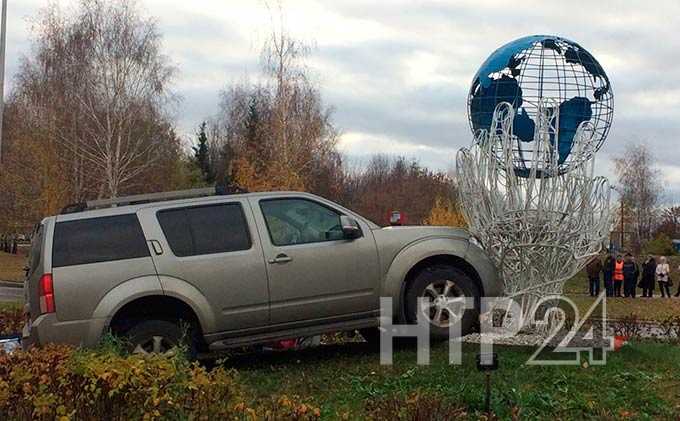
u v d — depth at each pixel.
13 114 47.31
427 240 8.66
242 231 8.19
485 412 6.28
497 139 9.02
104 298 7.66
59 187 40.94
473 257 8.77
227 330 8.01
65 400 4.94
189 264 7.93
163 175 45.34
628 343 9.01
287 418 5.18
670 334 12.17
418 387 6.95
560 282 9.00
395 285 8.45
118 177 40.28
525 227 8.84
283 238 8.28
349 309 8.34
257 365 8.68
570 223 8.84
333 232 8.45
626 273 28.52
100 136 40.69
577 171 8.90
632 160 69.19
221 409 5.15
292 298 8.16
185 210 8.16
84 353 5.50
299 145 38.34
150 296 7.77
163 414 5.00
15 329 11.56
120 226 7.95
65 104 40.88
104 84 40.50
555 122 8.88
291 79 38.88
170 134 45.41
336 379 7.67
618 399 6.89
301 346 9.80
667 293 29.67
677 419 6.43
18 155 42.75
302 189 37.19
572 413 6.52
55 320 7.56
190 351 7.98
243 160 37.00
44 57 41.94
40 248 7.89
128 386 5.01
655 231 71.81
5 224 46.19
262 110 44.41
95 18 41.09
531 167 8.91
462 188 9.20
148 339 7.79
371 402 6.46
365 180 70.94
